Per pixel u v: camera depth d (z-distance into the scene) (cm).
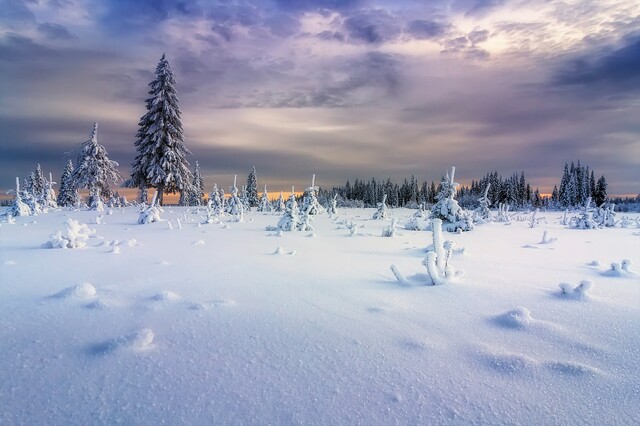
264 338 288
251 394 206
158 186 2947
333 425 180
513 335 300
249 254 749
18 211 1891
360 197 8656
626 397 208
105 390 207
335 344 278
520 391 214
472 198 6888
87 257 689
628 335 301
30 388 208
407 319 338
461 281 500
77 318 328
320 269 593
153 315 339
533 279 525
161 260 659
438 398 205
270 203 3462
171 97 2959
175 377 223
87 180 3108
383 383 220
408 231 1441
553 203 7000
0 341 274
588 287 414
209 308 362
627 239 1182
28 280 487
